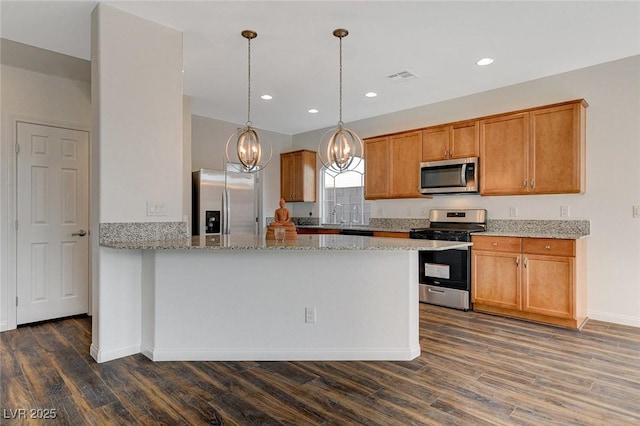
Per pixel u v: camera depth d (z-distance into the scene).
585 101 3.76
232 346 2.82
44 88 3.73
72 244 3.90
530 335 3.34
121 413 2.07
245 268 2.83
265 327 2.83
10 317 3.50
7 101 3.51
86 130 3.99
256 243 2.72
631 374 2.55
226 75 4.01
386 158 5.23
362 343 2.83
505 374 2.56
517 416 2.05
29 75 3.64
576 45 3.31
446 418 2.03
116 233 2.73
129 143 2.78
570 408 2.12
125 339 2.86
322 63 3.70
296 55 3.51
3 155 3.48
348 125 6.04
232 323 2.83
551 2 2.64
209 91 4.54
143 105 2.85
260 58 3.58
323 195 6.58
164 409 2.12
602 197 3.73
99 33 2.63
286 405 2.16
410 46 3.33
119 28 2.72
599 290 3.75
